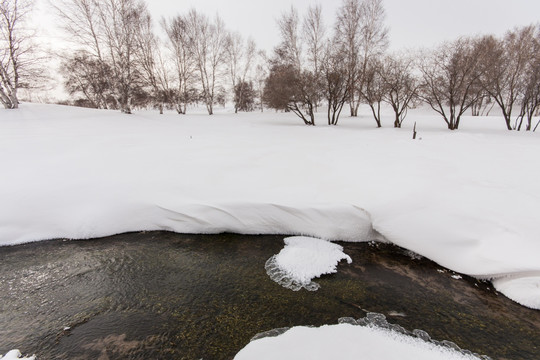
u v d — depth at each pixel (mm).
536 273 2789
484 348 2355
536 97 12922
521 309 2764
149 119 16812
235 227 4316
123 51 17984
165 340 2490
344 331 2518
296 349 2305
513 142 8898
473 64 12922
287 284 3230
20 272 3490
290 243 4012
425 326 2596
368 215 4047
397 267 3494
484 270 3086
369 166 5844
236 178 5348
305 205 4242
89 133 10195
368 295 3035
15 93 15812
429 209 3848
